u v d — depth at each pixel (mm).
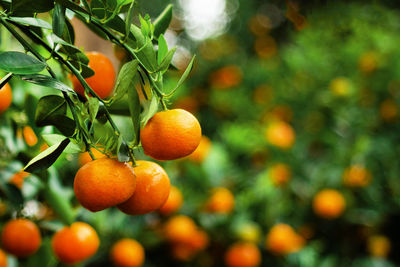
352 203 1854
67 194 1214
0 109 1062
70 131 981
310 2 2693
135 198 962
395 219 1951
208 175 1644
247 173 1883
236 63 2838
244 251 1477
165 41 956
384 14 2502
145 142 954
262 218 1667
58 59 954
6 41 1144
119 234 1425
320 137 2148
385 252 1876
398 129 2111
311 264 1626
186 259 1525
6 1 950
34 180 1147
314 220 1911
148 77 952
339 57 2373
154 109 944
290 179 1960
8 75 936
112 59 1861
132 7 954
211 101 2545
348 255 1895
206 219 1521
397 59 2203
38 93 1182
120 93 936
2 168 1151
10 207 1219
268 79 2566
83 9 948
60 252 1129
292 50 2527
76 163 1315
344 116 2113
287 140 2008
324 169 1914
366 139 1885
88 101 936
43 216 1254
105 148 959
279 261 1655
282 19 3193
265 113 2426
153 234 1466
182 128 951
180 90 1824
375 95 2234
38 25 944
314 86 2359
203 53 3057
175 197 1457
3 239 1133
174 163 1637
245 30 3326
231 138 1927
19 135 1171
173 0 3393
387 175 1948
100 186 937
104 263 1399
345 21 2516
